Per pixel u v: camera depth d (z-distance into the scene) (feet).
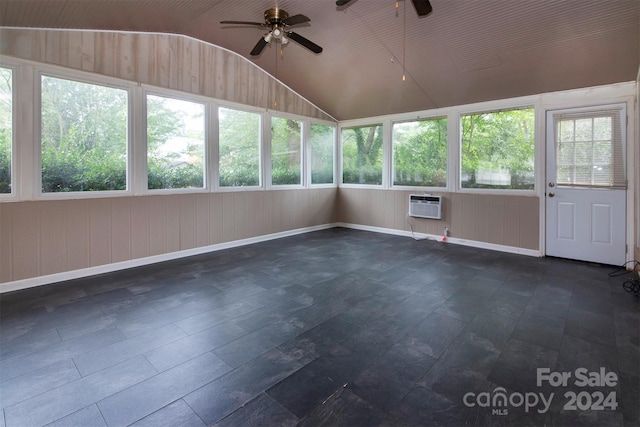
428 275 12.71
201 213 16.15
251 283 11.84
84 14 10.39
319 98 20.22
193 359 7.07
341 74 16.65
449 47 12.84
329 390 6.07
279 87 19.29
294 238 19.72
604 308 9.59
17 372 6.59
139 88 13.79
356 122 22.36
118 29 12.46
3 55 10.75
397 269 13.50
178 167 15.39
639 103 12.17
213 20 12.01
